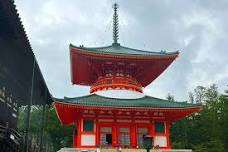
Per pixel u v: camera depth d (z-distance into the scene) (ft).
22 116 177.37
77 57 157.07
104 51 155.12
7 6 55.42
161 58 158.20
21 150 86.58
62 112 152.97
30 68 82.38
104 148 139.44
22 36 66.03
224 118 267.59
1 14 58.70
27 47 70.90
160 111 147.95
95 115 147.02
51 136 307.37
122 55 154.92
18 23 61.41
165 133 149.18
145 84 187.73
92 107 141.18
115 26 183.73
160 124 151.02
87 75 180.55
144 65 164.14
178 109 146.30
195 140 296.92
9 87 81.76
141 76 173.99
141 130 148.87
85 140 142.82
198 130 298.97
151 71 171.73
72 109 145.59
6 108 79.15
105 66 160.76
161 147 146.41
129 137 146.82
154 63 162.81
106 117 147.95
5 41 69.41
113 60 158.10
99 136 144.56
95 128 144.77
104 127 146.61
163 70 171.63
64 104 138.31
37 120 216.54
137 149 137.28
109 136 146.00
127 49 175.63
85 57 154.92
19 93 92.73
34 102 108.58
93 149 136.67
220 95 296.51
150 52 167.63
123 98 153.79
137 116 150.41
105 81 158.71
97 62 159.33
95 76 174.29
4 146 74.18
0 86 74.54
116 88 156.46
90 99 149.18
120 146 143.33
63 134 312.50
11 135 77.36
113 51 163.22
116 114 148.77
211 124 281.13
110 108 142.00
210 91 314.35
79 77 185.78
